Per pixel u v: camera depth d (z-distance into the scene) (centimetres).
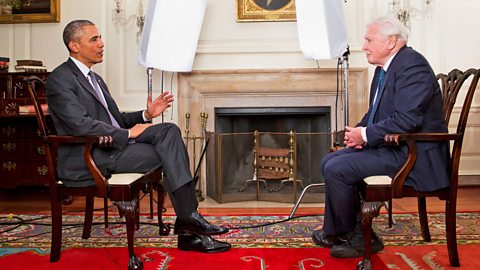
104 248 230
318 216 301
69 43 229
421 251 219
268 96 403
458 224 269
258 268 197
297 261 206
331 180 204
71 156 209
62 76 214
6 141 362
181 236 226
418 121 191
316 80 396
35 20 406
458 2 398
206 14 402
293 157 355
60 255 215
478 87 400
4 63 375
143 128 221
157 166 223
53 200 208
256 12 396
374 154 201
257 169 368
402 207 325
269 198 369
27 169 362
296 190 360
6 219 299
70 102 206
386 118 204
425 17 398
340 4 334
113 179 201
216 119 409
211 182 380
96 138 198
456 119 402
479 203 334
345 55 334
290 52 397
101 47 235
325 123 410
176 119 405
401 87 197
